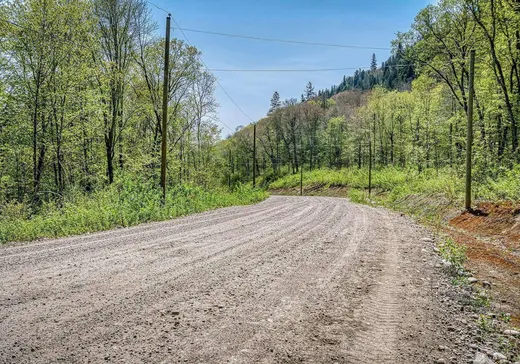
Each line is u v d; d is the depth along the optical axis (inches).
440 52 1018.1
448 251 341.4
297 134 3432.6
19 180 760.3
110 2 869.8
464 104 977.5
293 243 339.3
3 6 654.5
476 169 765.9
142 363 113.8
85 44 770.2
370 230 453.7
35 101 686.5
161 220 520.4
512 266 312.0
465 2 845.8
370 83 6082.7
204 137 1380.4
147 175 936.9
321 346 133.0
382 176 1835.6
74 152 814.5
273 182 3230.8
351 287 208.8
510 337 159.3
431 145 1555.1
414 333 150.3
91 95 765.3
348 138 2785.4
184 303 170.7
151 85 1042.7
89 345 125.5
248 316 157.9
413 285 221.0
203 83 1322.6
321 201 1185.4
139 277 211.3
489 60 853.2
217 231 402.9
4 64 676.1
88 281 201.8
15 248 299.4
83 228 414.3
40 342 127.0
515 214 478.3
